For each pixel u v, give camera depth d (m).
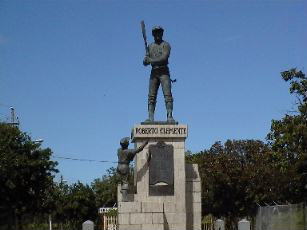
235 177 57.50
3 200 46.34
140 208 24.77
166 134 25.78
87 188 85.38
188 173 26.25
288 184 43.72
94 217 86.06
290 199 45.66
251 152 58.78
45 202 54.50
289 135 31.66
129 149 25.48
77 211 84.00
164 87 26.47
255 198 56.19
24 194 47.81
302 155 31.55
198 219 25.83
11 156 45.28
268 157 35.22
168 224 25.08
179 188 25.45
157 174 25.53
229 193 59.00
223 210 60.62
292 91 32.03
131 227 24.62
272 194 54.03
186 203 25.92
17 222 49.88
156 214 24.77
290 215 28.89
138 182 25.48
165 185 25.47
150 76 26.80
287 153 32.84
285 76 31.92
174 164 25.66
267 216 31.78
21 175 46.44
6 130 46.19
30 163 46.38
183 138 25.88
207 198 60.06
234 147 59.31
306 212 27.30
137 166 25.64
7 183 45.25
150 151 25.70
